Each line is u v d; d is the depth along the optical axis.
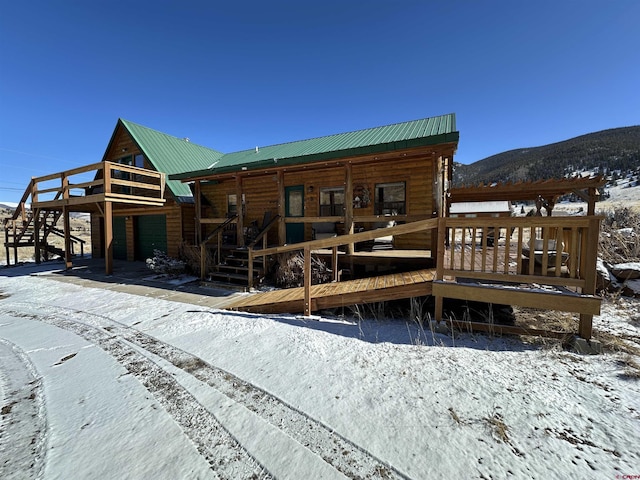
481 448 1.92
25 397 2.70
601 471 1.73
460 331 3.81
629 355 3.10
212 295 6.53
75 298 6.53
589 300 3.25
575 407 2.29
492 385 2.62
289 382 2.79
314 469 1.81
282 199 7.80
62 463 1.90
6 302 6.41
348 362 3.13
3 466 1.89
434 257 6.10
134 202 9.88
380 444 1.99
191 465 1.86
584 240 3.37
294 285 6.76
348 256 6.70
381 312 4.59
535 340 3.51
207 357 3.40
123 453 1.98
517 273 3.67
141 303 5.93
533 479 1.68
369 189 8.77
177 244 11.86
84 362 3.38
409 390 2.58
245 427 2.20
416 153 6.39
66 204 10.43
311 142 11.64
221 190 11.76
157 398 2.61
